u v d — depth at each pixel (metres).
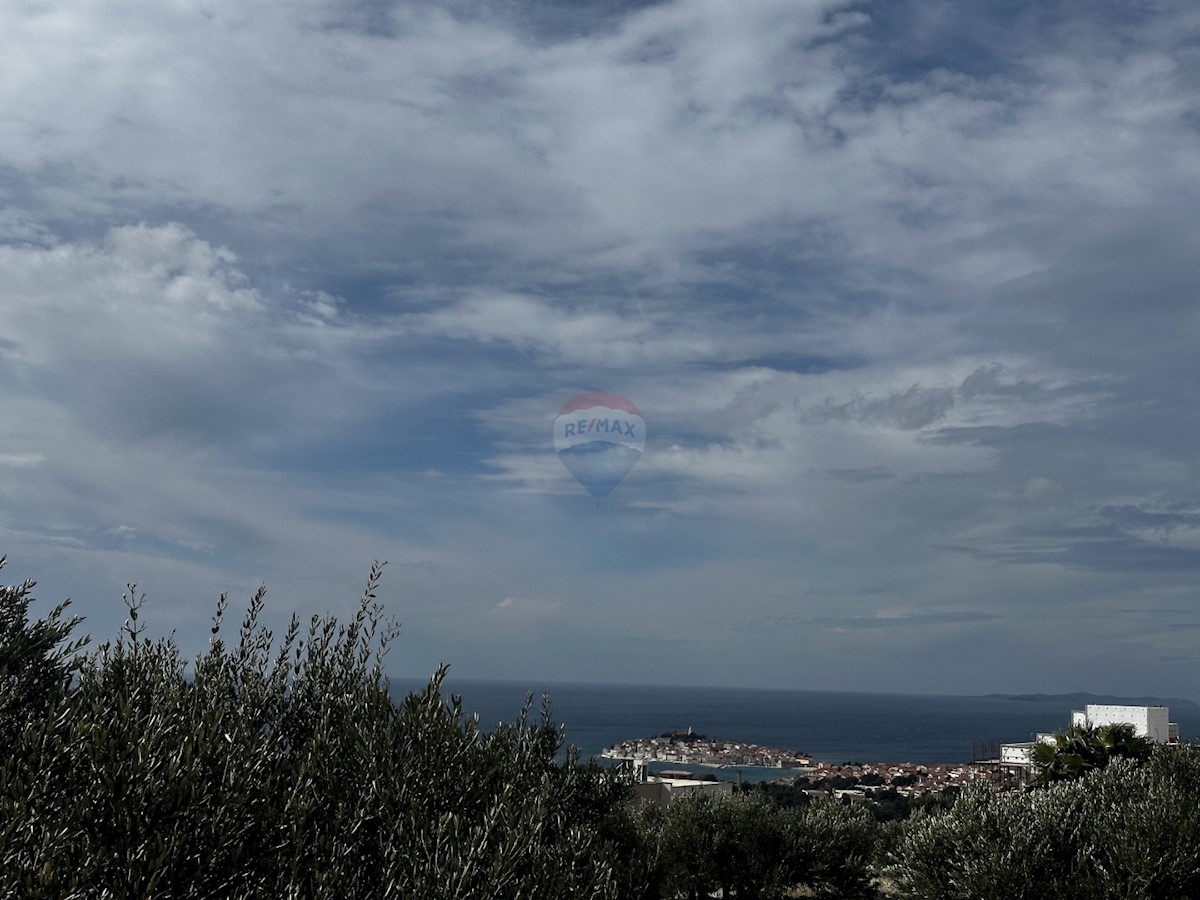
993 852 13.53
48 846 3.82
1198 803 14.05
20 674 5.90
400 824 4.82
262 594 6.38
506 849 4.67
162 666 6.11
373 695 5.80
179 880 3.95
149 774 4.15
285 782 5.05
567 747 7.30
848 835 18.03
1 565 6.51
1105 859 13.30
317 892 4.20
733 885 17.14
